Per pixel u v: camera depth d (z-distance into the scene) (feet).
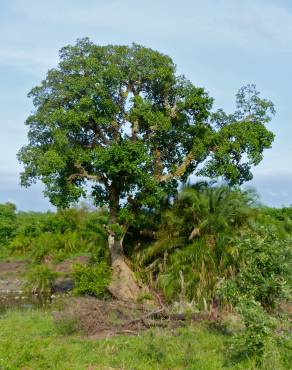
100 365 38.86
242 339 40.06
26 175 76.59
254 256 43.96
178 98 81.87
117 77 76.95
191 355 39.81
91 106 76.07
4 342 43.70
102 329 49.83
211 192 75.97
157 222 82.07
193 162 83.56
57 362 39.45
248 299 42.11
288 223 77.10
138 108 76.64
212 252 70.13
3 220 145.89
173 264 72.43
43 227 134.92
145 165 75.61
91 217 111.86
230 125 80.33
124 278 76.84
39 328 51.70
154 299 72.18
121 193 80.79
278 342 41.22
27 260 120.78
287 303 54.29
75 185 77.36
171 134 83.15
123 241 83.15
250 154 78.95
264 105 82.58
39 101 80.23
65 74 79.66
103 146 80.38
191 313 55.36
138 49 80.89
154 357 40.04
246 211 72.28
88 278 75.56
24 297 90.43
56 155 73.05
